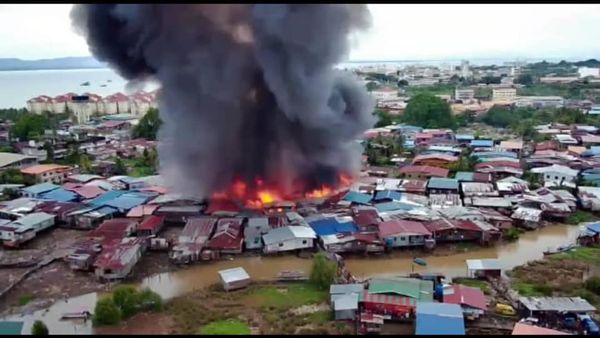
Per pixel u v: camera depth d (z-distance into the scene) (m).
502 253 37.09
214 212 43.16
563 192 47.34
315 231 38.72
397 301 27.61
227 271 32.78
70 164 61.38
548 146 66.44
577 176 52.72
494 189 48.91
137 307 28.45
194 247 36.28
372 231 38.91
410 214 41.28
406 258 36.28
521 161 59.94
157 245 37.75
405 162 61.66
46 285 32.69
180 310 28.80
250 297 30.48
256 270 34.66
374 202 46.25
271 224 39.94
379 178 54.38
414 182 51.19
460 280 32.28
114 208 43.97
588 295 29.44
